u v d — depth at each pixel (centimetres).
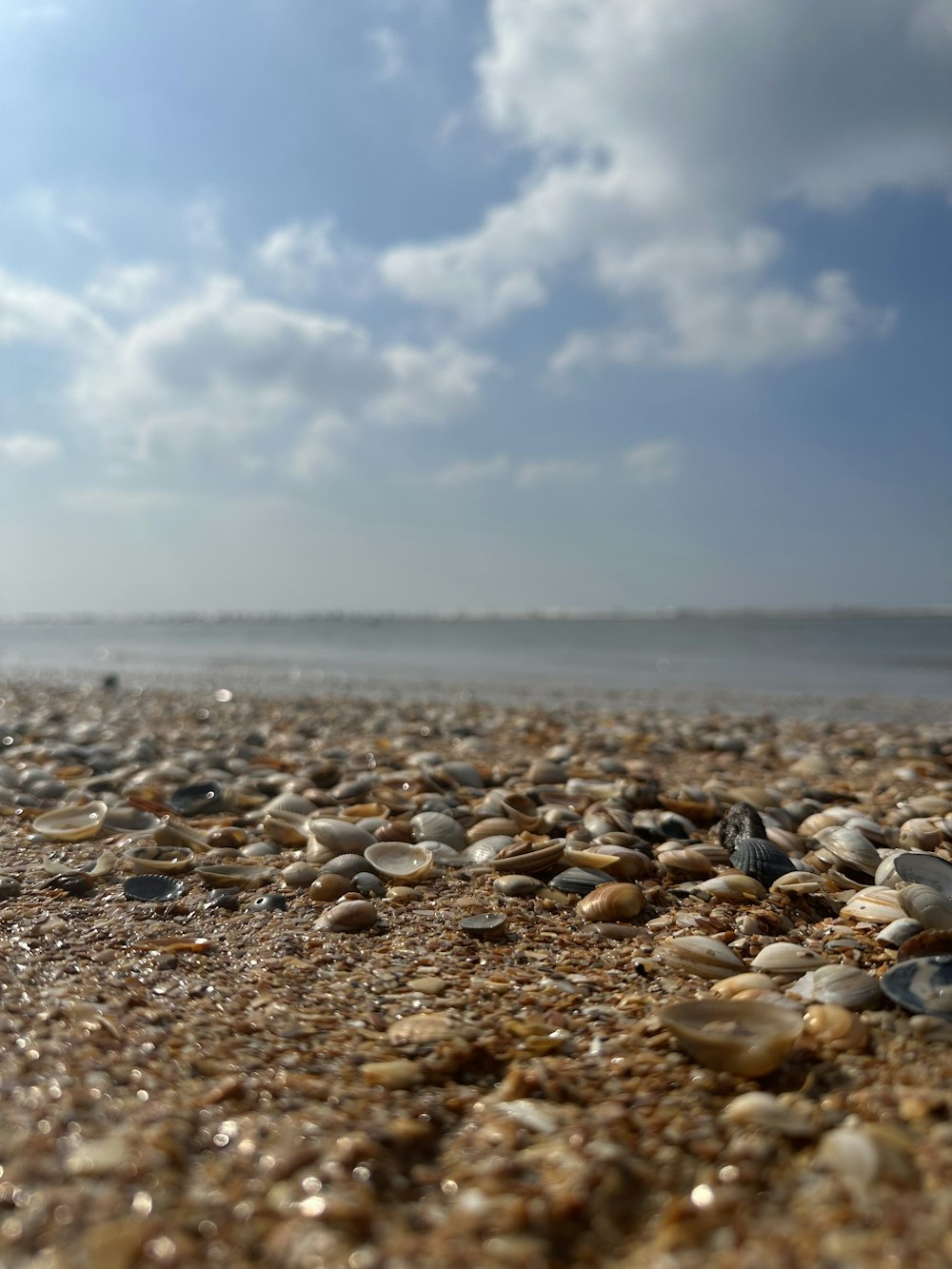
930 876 28
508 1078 17
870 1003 19
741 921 26
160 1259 12
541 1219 13
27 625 1038
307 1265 12
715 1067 17
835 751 61
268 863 31
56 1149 14
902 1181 13
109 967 22
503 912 26
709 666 175
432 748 60
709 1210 13
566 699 109
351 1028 19
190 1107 15
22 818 37
